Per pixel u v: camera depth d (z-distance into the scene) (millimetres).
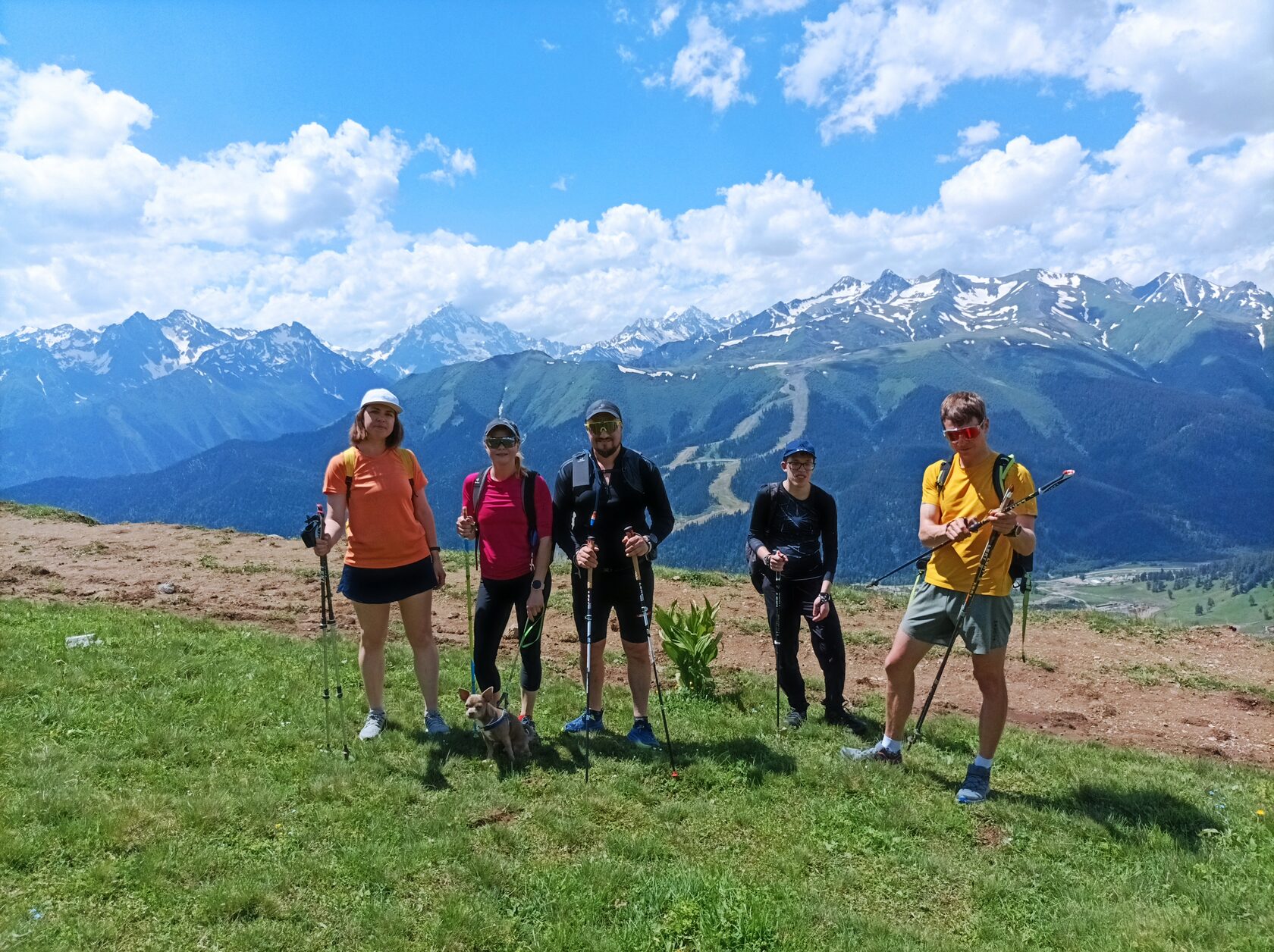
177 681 8133
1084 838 6273
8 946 3977
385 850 5312
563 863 5406
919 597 7047
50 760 5992
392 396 7039
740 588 15922
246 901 4590
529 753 7051
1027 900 5383
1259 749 8805
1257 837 6238
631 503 7180
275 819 5586
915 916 5184
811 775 6977
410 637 7457
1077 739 8805
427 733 7379
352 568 7133
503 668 9922
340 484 7062
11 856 4691
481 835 5641
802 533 8453
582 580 7355
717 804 6387
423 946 4426
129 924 4332
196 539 17188
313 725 7375
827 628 8469
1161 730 9281
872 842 5992
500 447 7000
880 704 9391
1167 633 13703
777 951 4547
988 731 6734
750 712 8922
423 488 7492
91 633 9391
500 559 7219
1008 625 6672
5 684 7316
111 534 17328
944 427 6641
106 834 5070
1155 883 5578
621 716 8383
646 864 5449
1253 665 11906
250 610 11922
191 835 5246
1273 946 4773
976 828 6316
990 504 6539
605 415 6949
